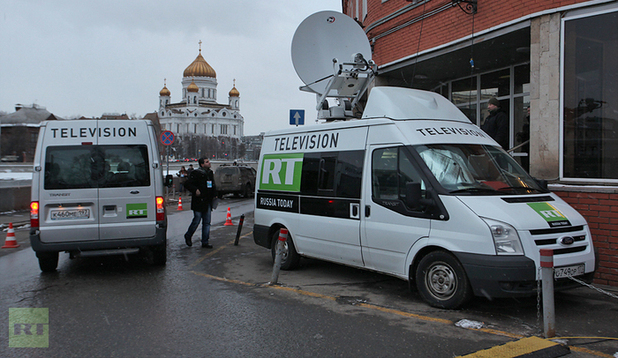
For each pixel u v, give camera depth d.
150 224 7.60
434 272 5.37
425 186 5.45
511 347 4.20
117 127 7.59
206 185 10.00
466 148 5.85
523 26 7.83
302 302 5.81
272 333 4.71
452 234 5.12
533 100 7.46
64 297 6.22
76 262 8.76
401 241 5.64
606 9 6.67
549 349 4.14
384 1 11.60
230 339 4.57
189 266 8.16
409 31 10.80
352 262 6.41
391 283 6.74
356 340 4.48
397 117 6.17
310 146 7.23
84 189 7.34
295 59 8.77
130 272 7.73
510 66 10.85
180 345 4.44
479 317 5.08
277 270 6.78
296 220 7.34
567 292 6.08
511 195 5.34
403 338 4.51
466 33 9.17
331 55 8.96
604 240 6.39
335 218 6.60
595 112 6.79
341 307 5.57
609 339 4.45
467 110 12.20
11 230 10.56
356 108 9.41
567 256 5.02
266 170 8.09
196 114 153.88
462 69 11.42
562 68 7.11
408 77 12.36
